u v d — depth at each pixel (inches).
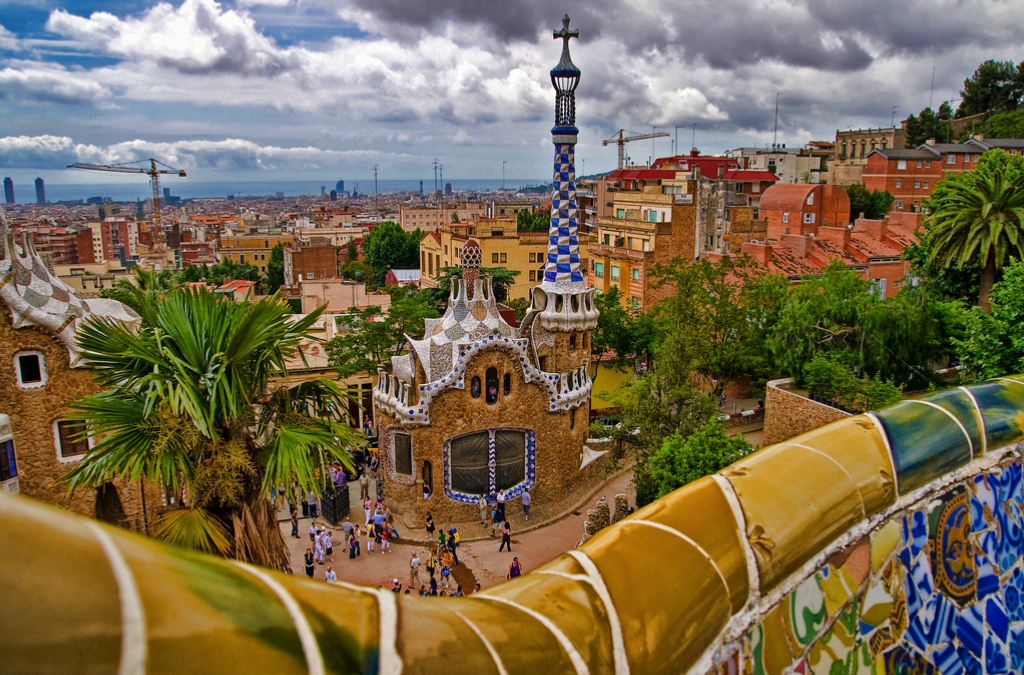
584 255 3545.8
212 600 82.7
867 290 1747.0
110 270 4594.0
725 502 154.5
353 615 96.0
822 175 5201.8
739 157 5703.7
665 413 1430.9
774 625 151.9
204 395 589.0
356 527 1512.1
